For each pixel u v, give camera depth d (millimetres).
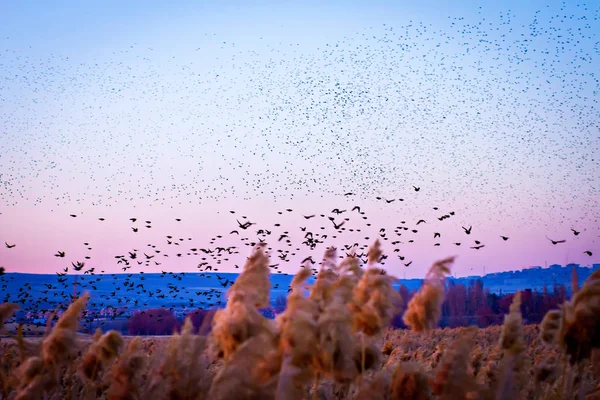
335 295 4070
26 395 5074
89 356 5594
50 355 5234
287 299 3834
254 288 4039
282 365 3398
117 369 4664
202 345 4031
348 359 3586
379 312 4547
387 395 4305
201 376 4016
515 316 5227
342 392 5121
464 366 4242
